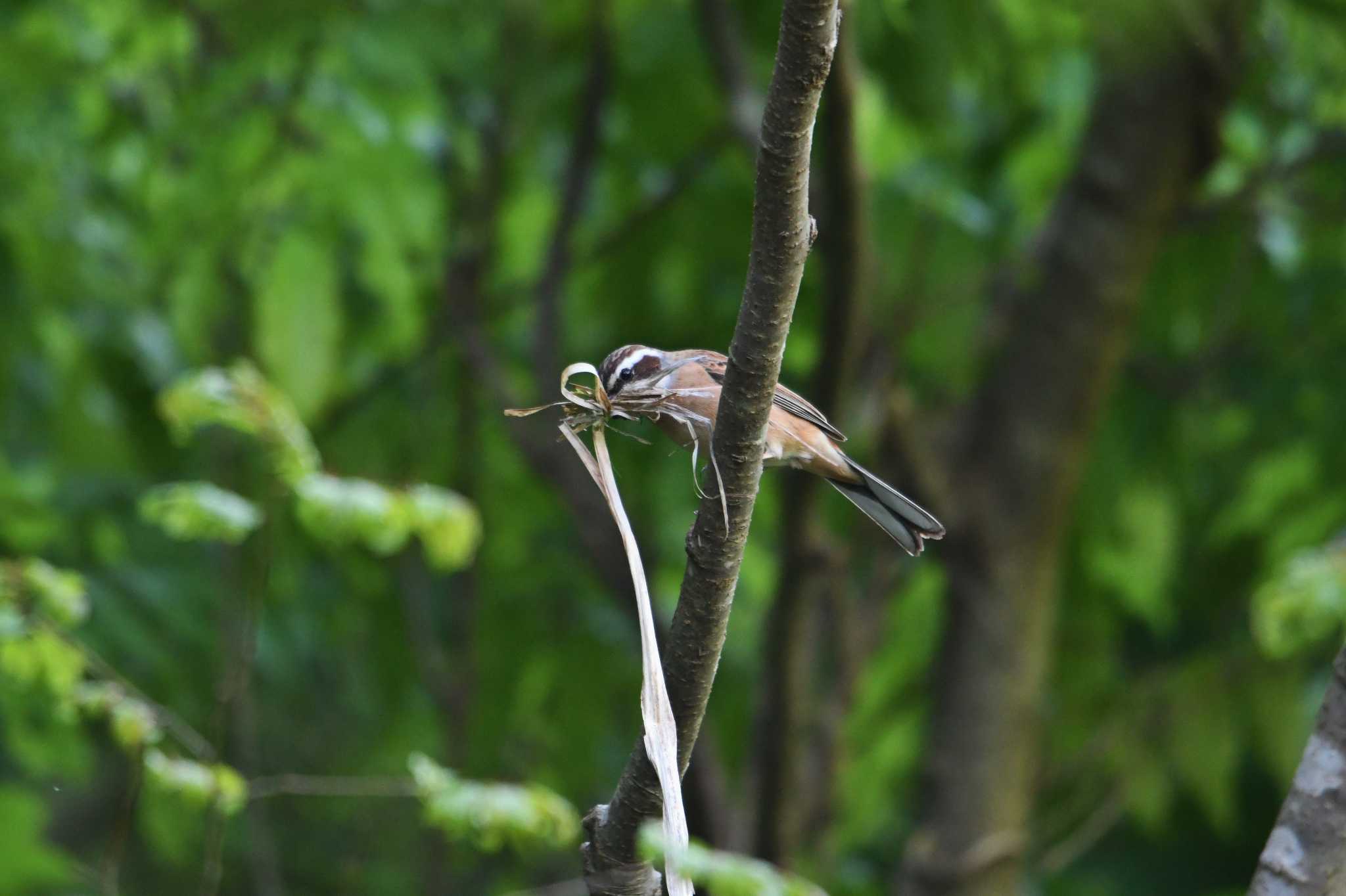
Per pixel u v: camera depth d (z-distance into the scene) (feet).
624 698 48.47
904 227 39.60
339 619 45.57
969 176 43.88
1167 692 43.93
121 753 41.11
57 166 40.83
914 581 47.19
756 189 14.26
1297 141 43.19
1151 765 43.52
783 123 13.82
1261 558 45.70
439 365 47.42
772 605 34.42
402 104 34.78
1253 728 43.04
